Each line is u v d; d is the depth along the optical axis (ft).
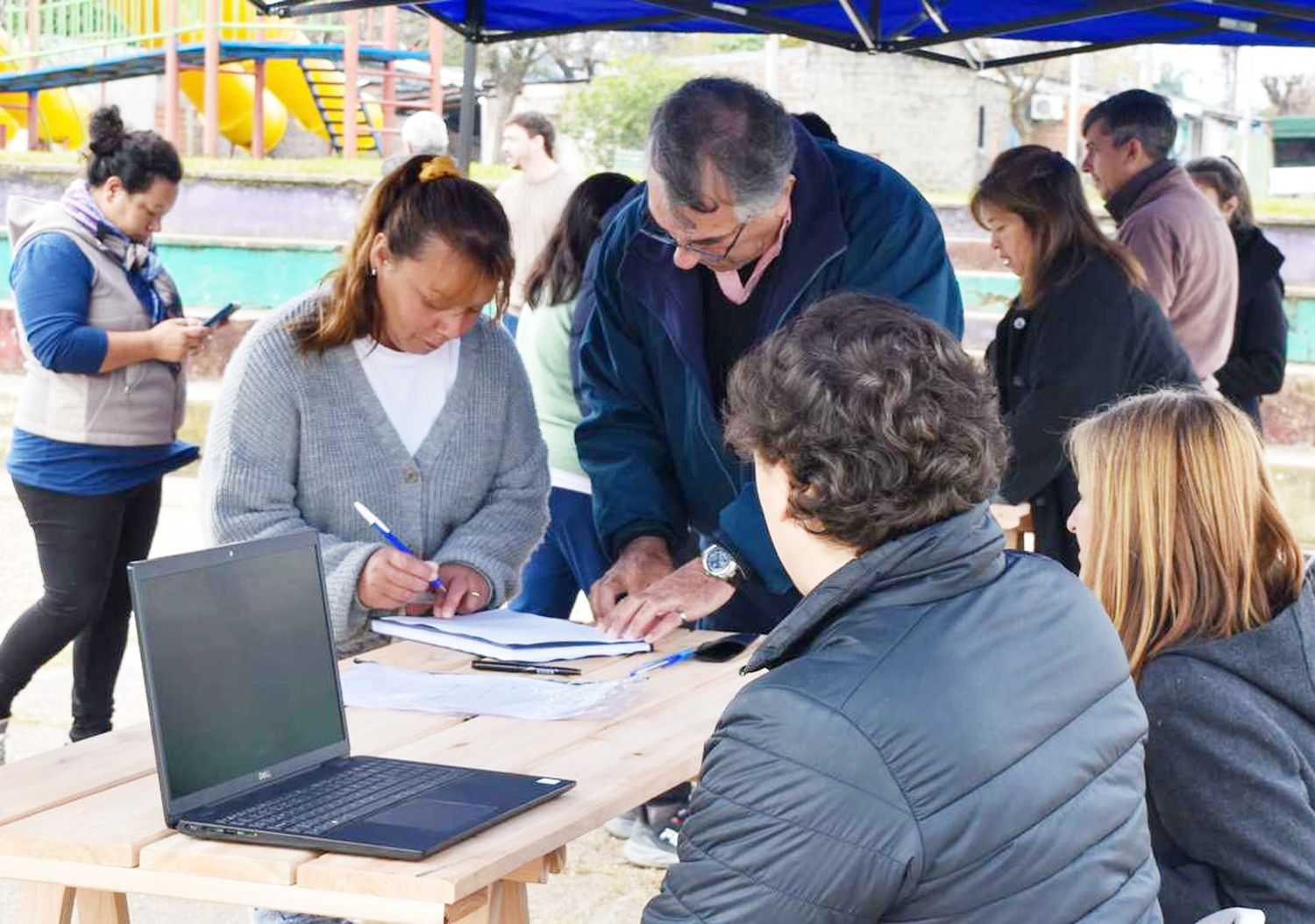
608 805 6.34
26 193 40.29
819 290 9.60
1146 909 5.04
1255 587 6.75
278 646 6.66
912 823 4.53
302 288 38.78
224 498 8.76
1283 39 17.24
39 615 13.33
